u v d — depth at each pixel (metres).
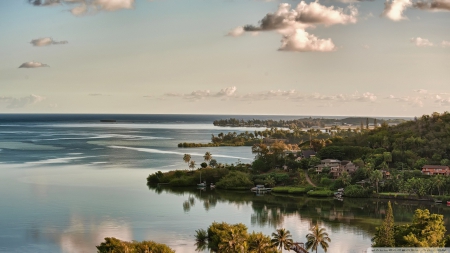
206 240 173.50
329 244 171.75
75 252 161.88
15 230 188.00
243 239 144.25
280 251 146.50
